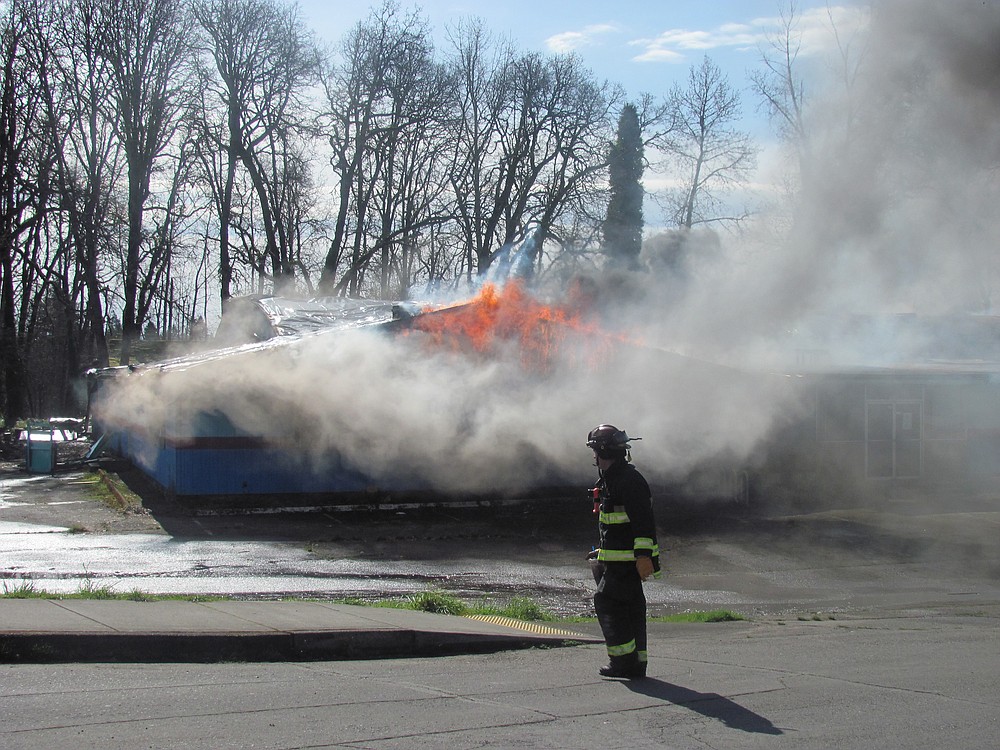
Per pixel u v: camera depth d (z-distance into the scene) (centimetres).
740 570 1353
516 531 1623
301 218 4066
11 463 2633
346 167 3875
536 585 1209
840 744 468
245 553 1357
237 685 580
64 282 4334
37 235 4034
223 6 3572
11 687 558
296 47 3641
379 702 541
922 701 562
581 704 545
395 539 1523
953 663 695
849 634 866
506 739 468
